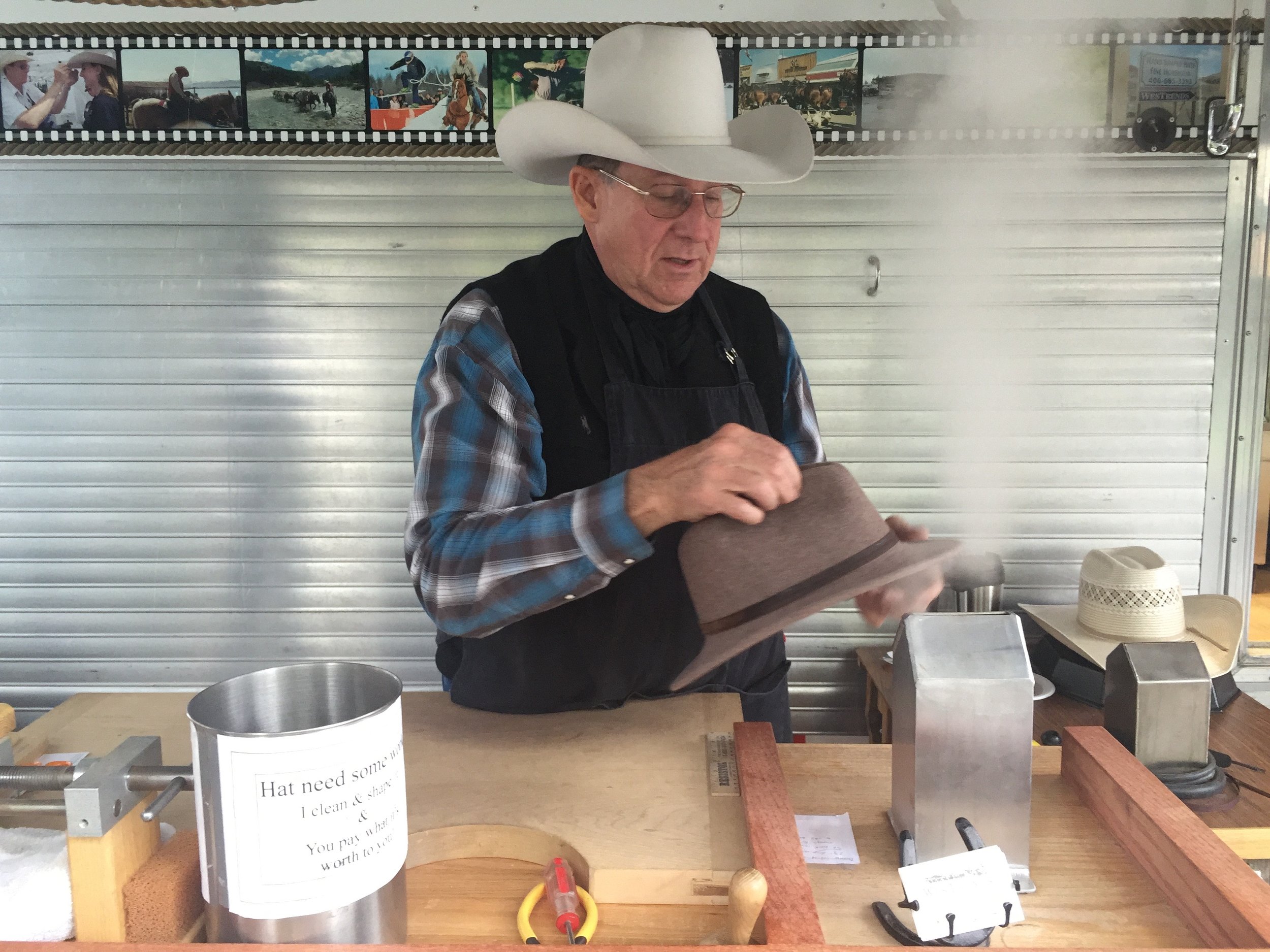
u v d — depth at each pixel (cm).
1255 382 286
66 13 274
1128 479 292
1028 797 97
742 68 274
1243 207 278
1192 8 267
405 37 274
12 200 284
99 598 300
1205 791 136
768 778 105
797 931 77
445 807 105
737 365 161
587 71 152
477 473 134
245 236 286
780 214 284
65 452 295
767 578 98
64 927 77
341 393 292
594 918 88
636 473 110
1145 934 87
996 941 87
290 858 70
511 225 285
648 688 141
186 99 278
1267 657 296
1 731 120
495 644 136
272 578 298
